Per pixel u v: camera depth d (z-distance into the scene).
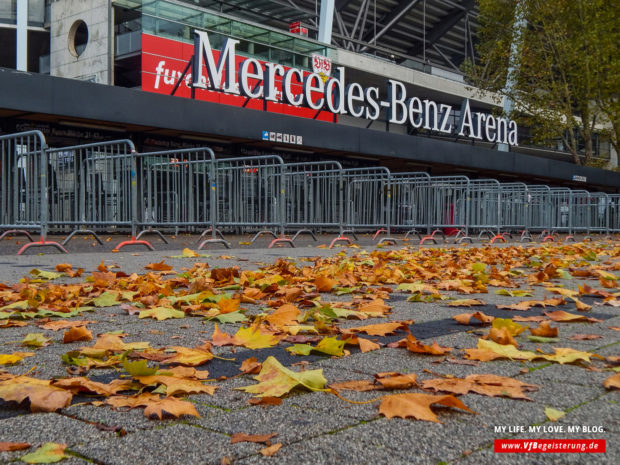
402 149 18.64
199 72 15.62
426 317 3.20
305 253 8.47
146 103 12.75
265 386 1.72
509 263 6.83
